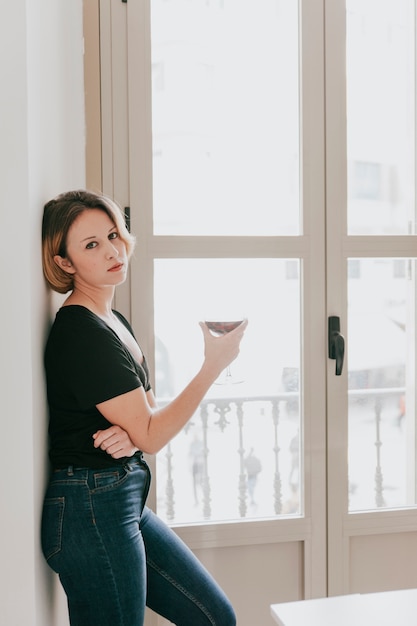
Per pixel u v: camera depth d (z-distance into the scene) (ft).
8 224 4.41
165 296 7.23
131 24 6.96
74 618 4.64
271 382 7.55
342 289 7.49
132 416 4.64
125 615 4.58
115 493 4.69
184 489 7.54
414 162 7.74
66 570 4.57
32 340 4.51
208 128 7.32
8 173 4.39
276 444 7.63
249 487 7.63
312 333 7.46
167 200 7.27
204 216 7.35
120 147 7.01
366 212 7.68
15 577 4.50
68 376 4.67
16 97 4.36
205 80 7.29
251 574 7.52
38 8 4.84
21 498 4.49
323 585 7.60
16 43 4.34
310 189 7.39
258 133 7.40
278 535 7.47
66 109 6.40
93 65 6.92
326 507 7.58
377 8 7.60
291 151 7.46
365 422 7.88
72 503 4.62
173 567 5.41
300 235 7.40
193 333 7.29
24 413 4.47
